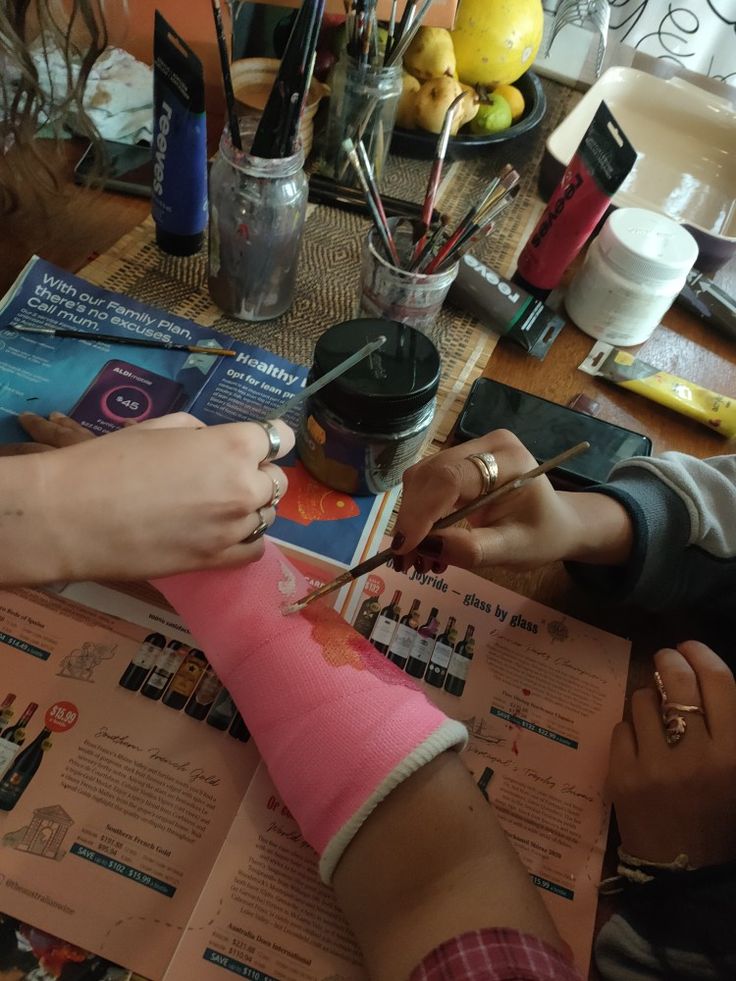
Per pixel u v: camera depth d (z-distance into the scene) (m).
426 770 0.39
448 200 0.82
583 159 0.67
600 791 0.46
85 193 0.73
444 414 0.64
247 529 0.40
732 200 0.83
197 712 0.45
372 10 0.68
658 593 0.53
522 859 0.43
